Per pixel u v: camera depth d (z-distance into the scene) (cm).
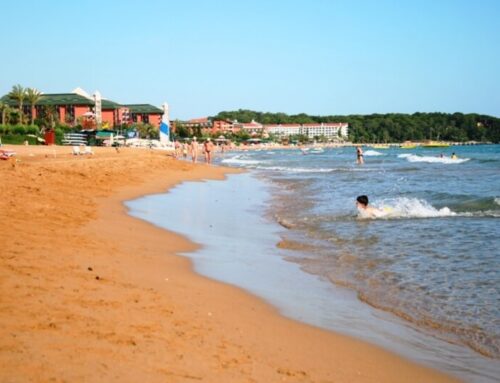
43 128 9325
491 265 1045
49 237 1094
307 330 699
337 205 2078
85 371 471
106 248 1080
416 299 846
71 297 693
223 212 1922
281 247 1273
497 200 2033
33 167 2706
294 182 3409
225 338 629
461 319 754
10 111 9681
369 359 611
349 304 823
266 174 4306
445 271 1009
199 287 870
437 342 672
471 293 870
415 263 1080
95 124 10712
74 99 13200
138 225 1483
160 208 1969
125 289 778
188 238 1361
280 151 15712
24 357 481
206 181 3491
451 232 1417
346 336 685
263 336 658
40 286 719
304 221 1681
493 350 649
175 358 538
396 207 1928
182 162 5297
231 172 4509
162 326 633
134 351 538
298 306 807
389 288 909
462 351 644
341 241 1335
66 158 3862
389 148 17550
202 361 542
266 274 1003
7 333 534
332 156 9888
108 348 534
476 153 10650
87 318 618
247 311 762
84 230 1252
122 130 12581
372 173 4328
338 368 578
